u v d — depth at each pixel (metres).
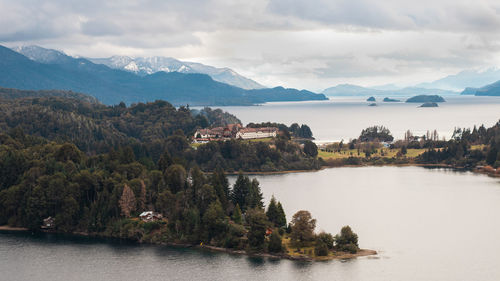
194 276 175.12
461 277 168.38
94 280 173.75
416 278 167.62
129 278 174.75
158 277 175.12
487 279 166.50
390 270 174.50
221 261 188.25
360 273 172.62
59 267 185.50
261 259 188.88
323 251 189.00
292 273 174.50
